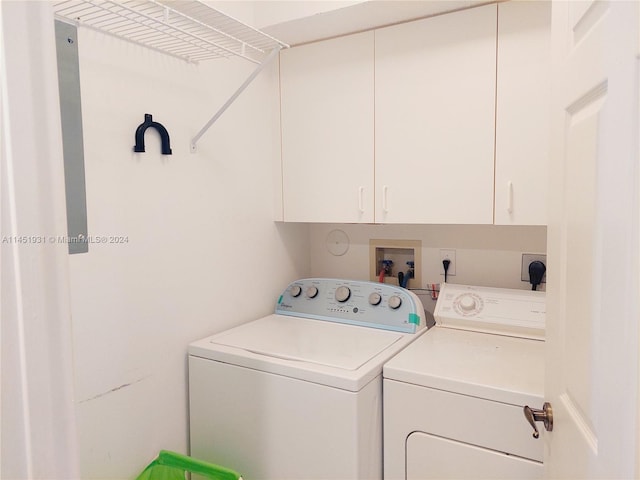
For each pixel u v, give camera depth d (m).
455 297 1.87
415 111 1.72
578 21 0.83
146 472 1.48
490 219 1.62
